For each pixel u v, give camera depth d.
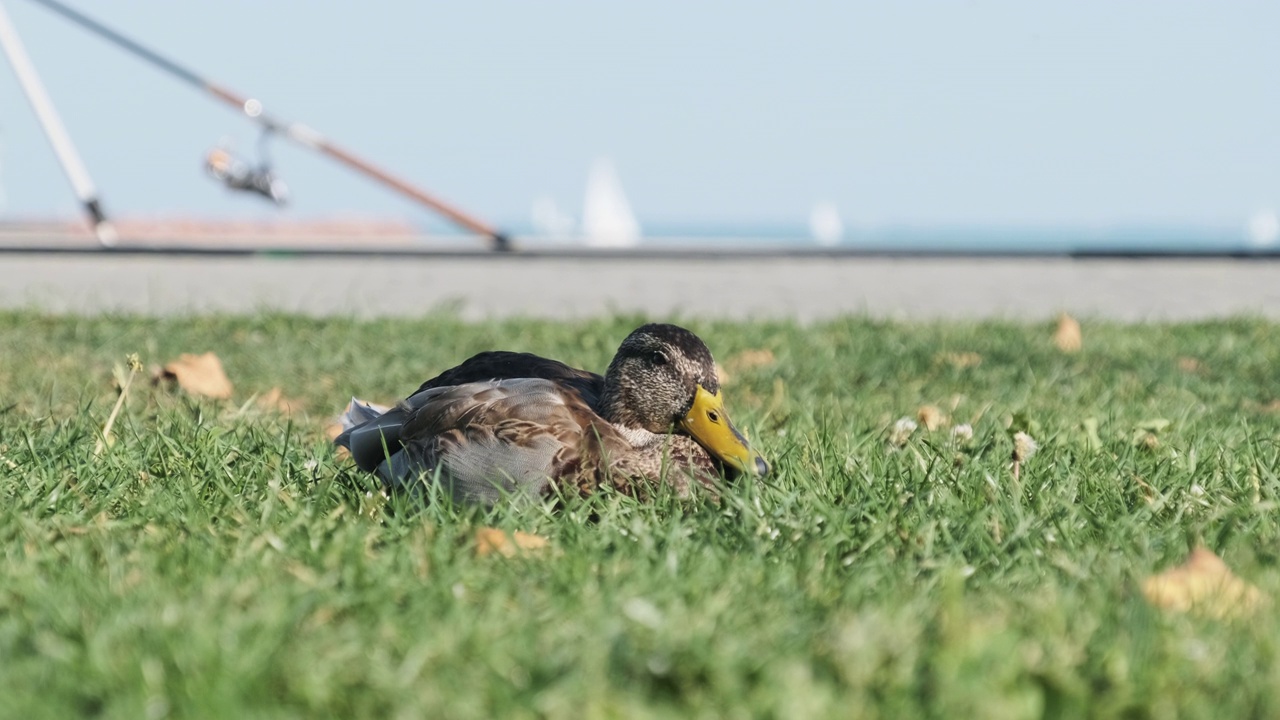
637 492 8.60
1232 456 9.72
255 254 33.72
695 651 5.39
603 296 26.16
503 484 8.45
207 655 5.33
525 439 8.48
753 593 6.46
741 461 8.61
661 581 6.58
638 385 9.00
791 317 20.20
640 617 5.81
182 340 17.69
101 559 7.11
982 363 15.98
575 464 8.49
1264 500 8.55
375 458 9.14
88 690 5.14
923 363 15.93
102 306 22.78
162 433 10.27
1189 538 7.57
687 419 8.88
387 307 23.84
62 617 5.92
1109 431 10.85
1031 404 12.95
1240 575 6.73
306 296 25.42
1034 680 5.15
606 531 7.70
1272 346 18.05
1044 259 34.75
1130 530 7.88
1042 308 24.42
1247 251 34.19
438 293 26.33
